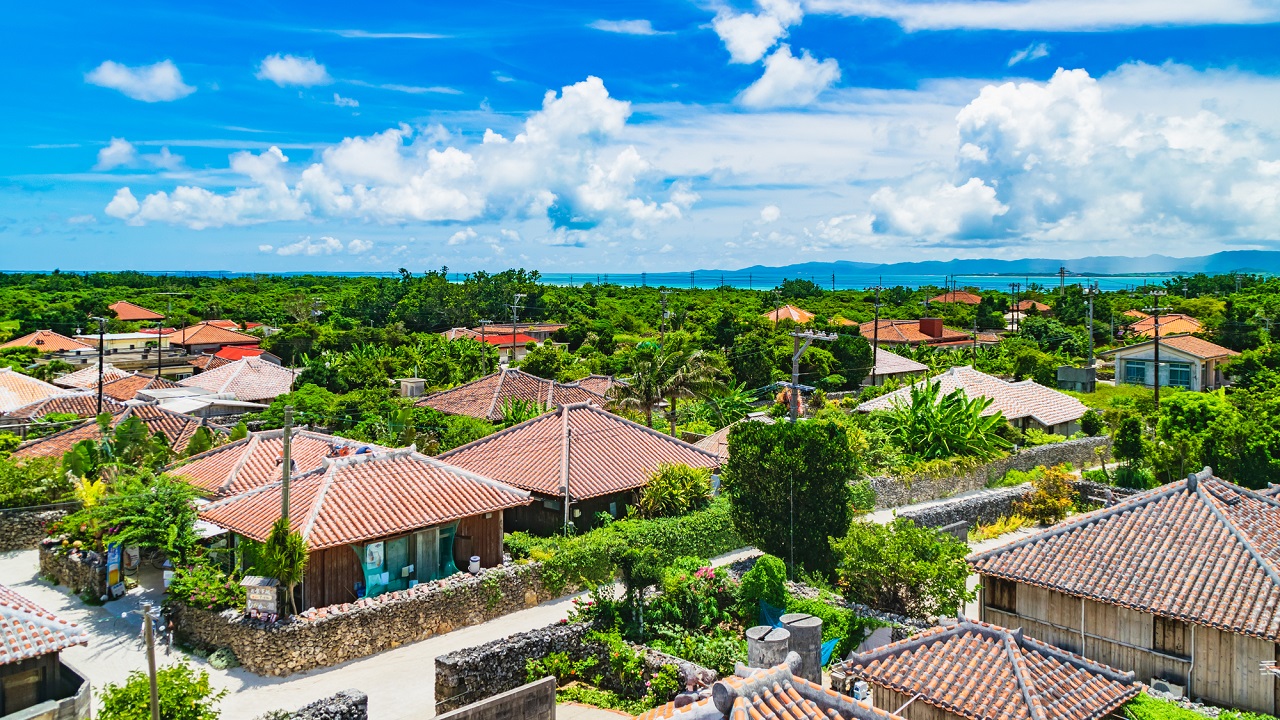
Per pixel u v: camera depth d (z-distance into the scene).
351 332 99.19
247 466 31.80
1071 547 22.64
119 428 35.22
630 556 24.80
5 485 32.72
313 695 21.50
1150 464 40.91
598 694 21.72
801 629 19.73
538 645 22.25
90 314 120.94
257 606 23.39
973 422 42.31
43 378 68.50
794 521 28.27
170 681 17.03
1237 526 21.55
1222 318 86.88
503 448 35.47
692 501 33.94
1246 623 18.72
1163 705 17.53
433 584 26.25
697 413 57.94
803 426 28.73
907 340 94.88
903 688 17.28
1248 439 37.59
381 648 24.42
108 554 27.38
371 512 26.42
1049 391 52.69
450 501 27.98
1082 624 21.56
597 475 33.41
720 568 26.47
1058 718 15.96
